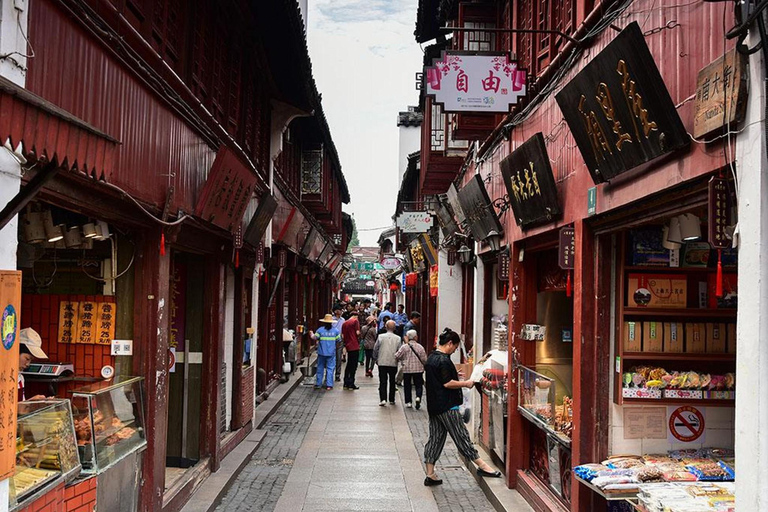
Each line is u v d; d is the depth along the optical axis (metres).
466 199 9.27
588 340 5.27
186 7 6.17
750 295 2.89
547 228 6.25
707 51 3.35
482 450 9.11
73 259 5.55
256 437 9.81
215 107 7.35
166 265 5.77
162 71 5.31
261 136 10.55
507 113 7.21
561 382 7.42
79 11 3.73
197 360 7.75
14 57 3.07
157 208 5.28
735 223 3.14
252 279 10.63
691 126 3.50
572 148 5.54
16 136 2.36
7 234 3.15
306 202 18.75
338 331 16.03
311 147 18.73
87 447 4.52
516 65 6.55
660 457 5.05
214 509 6.69
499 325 9.41
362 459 9.03
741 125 2.97
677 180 3.65
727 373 5.21
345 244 37.62
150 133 5.06
